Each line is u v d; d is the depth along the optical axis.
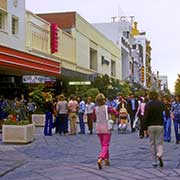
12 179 10.32
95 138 20.69
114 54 70.69
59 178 10.41
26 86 33.34
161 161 11.88
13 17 29.89
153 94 11.90
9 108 24.30
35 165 12.36
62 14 45.28
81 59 47.53
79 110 23.80
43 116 28.72
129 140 19.75
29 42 32.34
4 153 15.00
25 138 17.84
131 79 92.69
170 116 19.12
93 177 10.52
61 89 40.50
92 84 45.56
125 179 10.28
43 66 31.28
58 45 38.78
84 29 48.94
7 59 25.53
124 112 24.44
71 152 15.29
